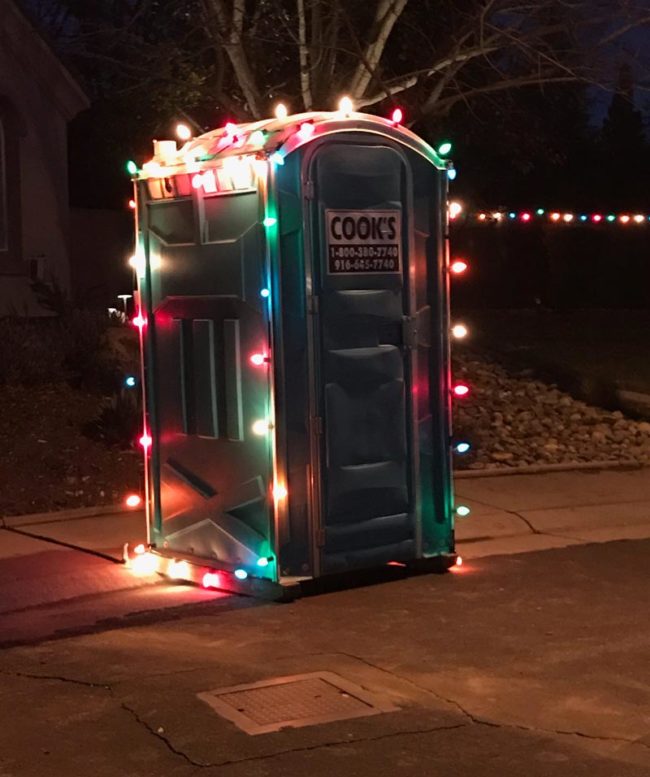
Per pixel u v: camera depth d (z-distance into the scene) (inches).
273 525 214.7
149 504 239.5
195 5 425.7
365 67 392.8
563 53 417.4
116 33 434.0
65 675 178.1
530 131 522.6
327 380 219.1
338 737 153.5
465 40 430.6
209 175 220.1
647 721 159.5
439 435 234.8
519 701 166.6
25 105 474.6
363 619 205.9
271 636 196.5
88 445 325.7
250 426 217.8
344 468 221.3
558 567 242.2
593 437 382.9
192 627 202.7
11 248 469.7
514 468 334.0
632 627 201.0
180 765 145.5
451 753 148.9
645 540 267.4
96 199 655.1
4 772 144.1
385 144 224.1
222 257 220.5
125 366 381.7
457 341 535.2
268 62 422.9
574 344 556.1
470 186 676.1
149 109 444.8
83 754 149.1
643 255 757.3
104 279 567.8
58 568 241.6
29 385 365.1
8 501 288.4
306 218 215.3
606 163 872.3
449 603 215.8
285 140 210.5
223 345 221.8
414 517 231.0
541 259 716.0
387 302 226.1
